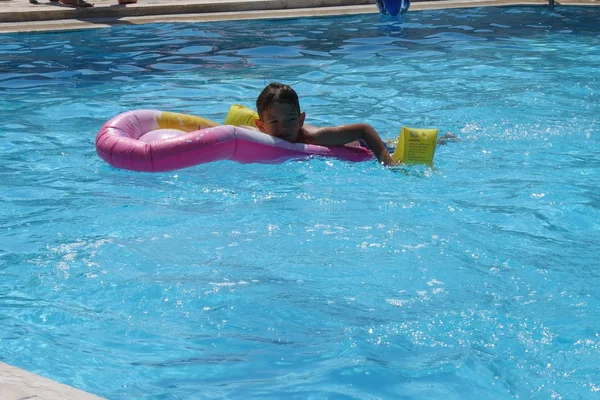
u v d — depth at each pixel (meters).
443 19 13.64
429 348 3.11
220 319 3.37
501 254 4.08
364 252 4.10
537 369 2.96
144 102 7.80
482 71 9.23
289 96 5.77
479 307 3.47
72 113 7.34
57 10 12.87
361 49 10.77
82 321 3.36
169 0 14.47
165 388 2.81
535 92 8.09
